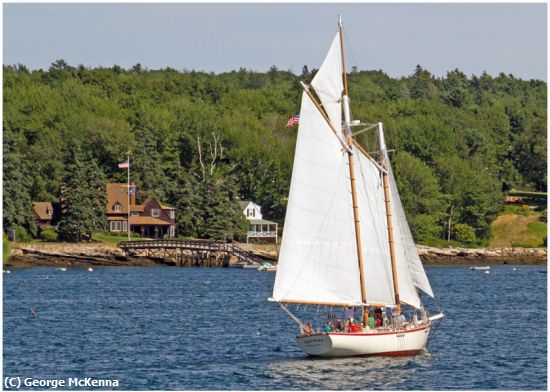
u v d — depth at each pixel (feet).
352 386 599.16
